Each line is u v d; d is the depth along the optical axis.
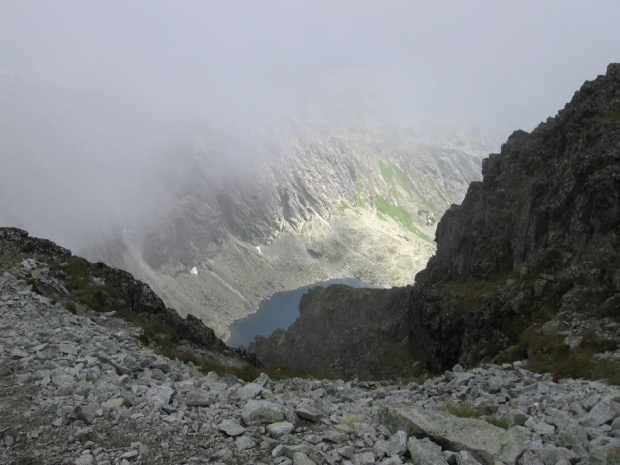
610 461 10.60
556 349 39.12
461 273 87.38
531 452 11.68
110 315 43.38
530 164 83.75
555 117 83.44
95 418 14.33
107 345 26.61
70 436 13.26
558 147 74.12
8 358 19.34
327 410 17.44
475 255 82.88
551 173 71.69
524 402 17.95
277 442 13.60
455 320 69.25
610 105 68.25
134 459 12.34
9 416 14.30
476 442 12.07
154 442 13.32
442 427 13.03
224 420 14.90
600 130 61.03
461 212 99.69
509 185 86.38
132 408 15.20
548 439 12.93
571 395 18.05
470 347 61.09
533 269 59.38
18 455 12.33
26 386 16.62
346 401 21.84
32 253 50.38
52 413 14.55
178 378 21.69
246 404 15.74
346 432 14.64
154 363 22.39
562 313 45.22
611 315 41.16
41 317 29.08
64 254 53.03
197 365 34.72
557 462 10.99
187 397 16.62
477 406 18.70
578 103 74.12
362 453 12.71
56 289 42.00
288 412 15.52
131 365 20.81
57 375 17.47
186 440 13.64
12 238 51.16
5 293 31.80
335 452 12.94
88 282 49.44
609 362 33.03
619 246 49.00
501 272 74.75
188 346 49.50
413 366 86.00
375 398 23.39
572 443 12.30
